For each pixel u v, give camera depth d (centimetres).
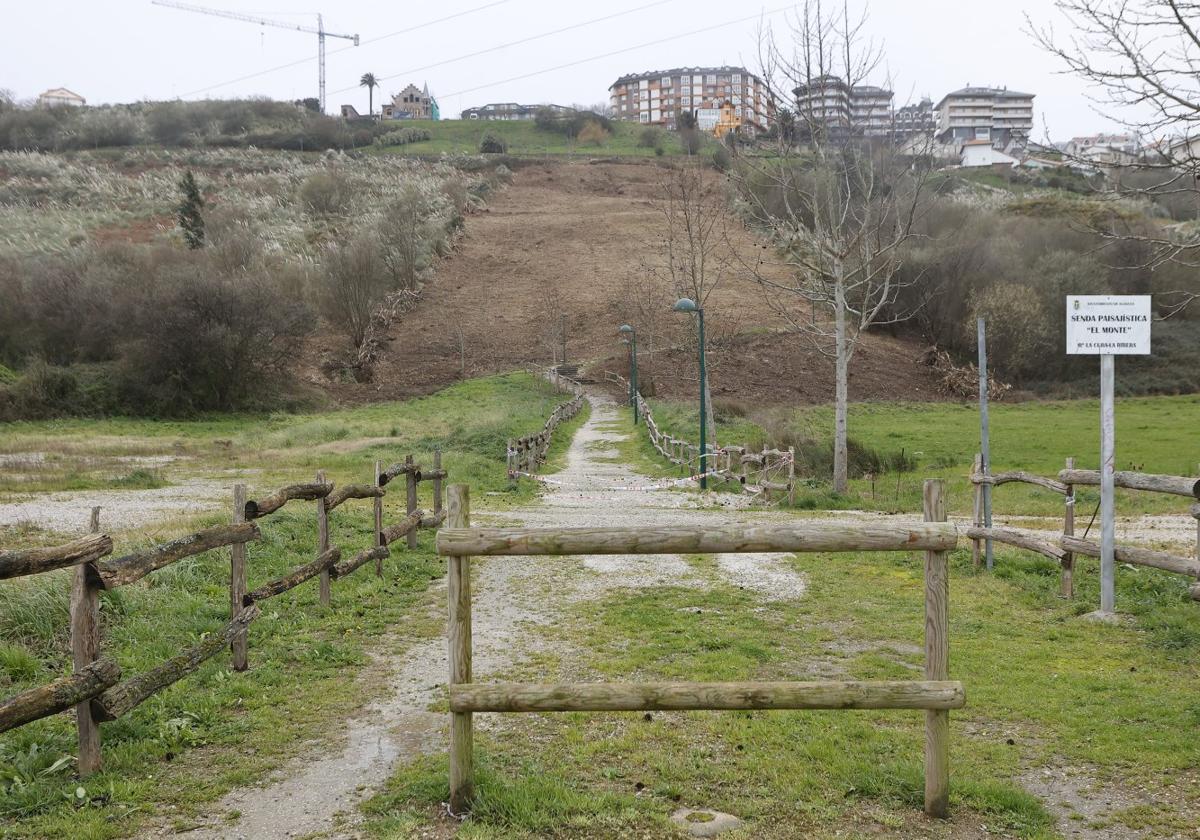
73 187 8250
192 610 750
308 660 661
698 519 1480
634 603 861
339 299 5784
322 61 15500
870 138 2469
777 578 980
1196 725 526
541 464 2645
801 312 5975
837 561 1074
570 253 7725
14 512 1445
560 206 9281
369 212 8106
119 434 3512
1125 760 480
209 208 7744
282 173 9319
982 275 5634
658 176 9075
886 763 469
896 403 4650
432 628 765
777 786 443
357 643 714
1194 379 5059
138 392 4225
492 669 647
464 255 7756
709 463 2245
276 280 5672
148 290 4528
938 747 407
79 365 4431
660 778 455
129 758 472
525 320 6369
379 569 947
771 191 3622
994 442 3259
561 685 402
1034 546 907
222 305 4391
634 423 3838
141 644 659
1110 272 5384
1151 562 762
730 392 4728
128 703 474
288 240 6962
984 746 500
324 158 10362
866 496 1947
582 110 14700
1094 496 1862
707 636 734
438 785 437
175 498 1659
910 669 643
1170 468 2481
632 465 2709
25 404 3931
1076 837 399
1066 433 3488
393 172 9875
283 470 2220
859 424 3916
